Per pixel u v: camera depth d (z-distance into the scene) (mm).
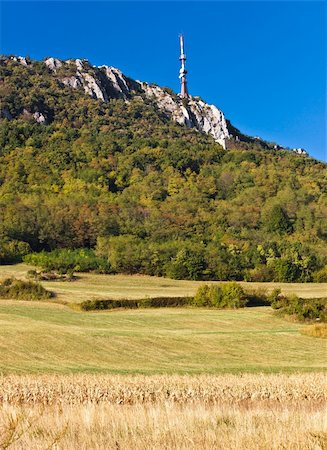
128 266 86125
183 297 65875
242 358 41469
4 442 9758
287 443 10156
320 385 24203
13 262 87688
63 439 11039
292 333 50719
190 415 14336
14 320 51562
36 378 25031
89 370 33469
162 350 42844
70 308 61594
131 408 16766
